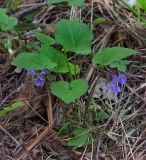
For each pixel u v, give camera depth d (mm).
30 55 632
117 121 662
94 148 638
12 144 653
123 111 673
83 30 669
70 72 674
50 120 664
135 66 729
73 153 636
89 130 650
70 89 614
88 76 715
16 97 709
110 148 640
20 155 638
